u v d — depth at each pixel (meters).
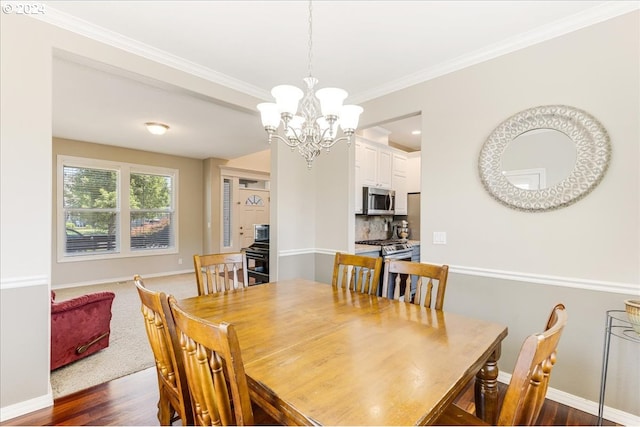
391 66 2.61
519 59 2.19
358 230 4.72
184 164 6.62
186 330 0.95
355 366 1.06
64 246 5.11
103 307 2.74
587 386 1.91
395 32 2.13
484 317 2.34
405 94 2.86
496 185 2.27
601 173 1.87
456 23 2.02
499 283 2.27
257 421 1.19
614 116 1.83
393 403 0.86
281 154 3.38
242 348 1.20
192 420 1.20
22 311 1.83
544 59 2.08
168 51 2.40
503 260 2.25
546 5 1.84
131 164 5.82
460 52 2.38
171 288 5.14
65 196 5.13
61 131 4.62
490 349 1.24
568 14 1.92
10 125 1.80
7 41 1.80
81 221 5.30
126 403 1.97
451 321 1.52
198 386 0.96
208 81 2.74
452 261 2.51
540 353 0.75
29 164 1.86
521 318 2.17
